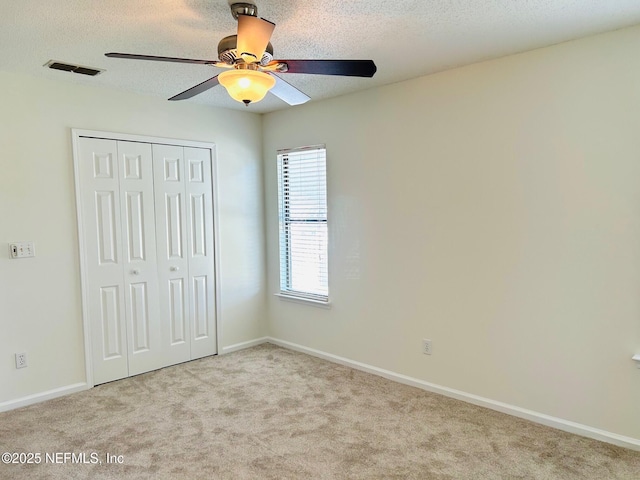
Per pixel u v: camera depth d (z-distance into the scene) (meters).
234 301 4.25
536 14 2.13
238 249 4.26
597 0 1.99
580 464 2.27
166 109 3.71
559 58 2.53
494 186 2.83
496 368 2.90
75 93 3.22
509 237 2.79
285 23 2.21
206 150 3.98
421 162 3.18
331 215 3.82
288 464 2.31
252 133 4.32
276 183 4.32
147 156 3.61
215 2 1.95
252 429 2.68
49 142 3.12
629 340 2.40
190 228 3.90
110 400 3.12
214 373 3.64
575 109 2.49
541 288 2.68
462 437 2.56
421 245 3.23
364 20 2.18
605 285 2.46
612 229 2.41
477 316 2.97
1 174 2.93
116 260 3.47
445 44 2.51
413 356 3.34
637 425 2.40
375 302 3.56
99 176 3.36
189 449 2.46
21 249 3.01
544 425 2.70
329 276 3.89
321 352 4.03
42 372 3.13
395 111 3.30
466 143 2.94
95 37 2.34
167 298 3.78
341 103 3.67
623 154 2.36
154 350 3.71
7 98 2.94
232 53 1.90
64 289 3.21
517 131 2.71
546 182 2.62
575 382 2.59
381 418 2.81
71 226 3.23
